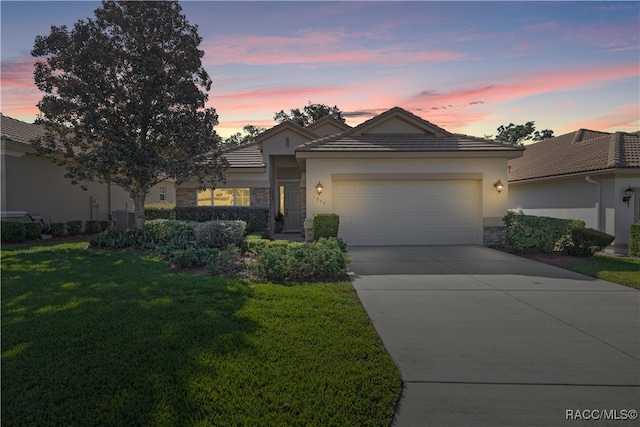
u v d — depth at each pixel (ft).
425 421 9.91
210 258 29.60
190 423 9.48
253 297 20.49
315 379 11.69
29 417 9.57
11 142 44.19
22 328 15.46
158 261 30.22
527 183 62.64
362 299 21.25
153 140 41.19
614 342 15.20
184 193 57.77
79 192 58.08
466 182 43.73
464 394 11.22
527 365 13.11
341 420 9.78
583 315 18.69
